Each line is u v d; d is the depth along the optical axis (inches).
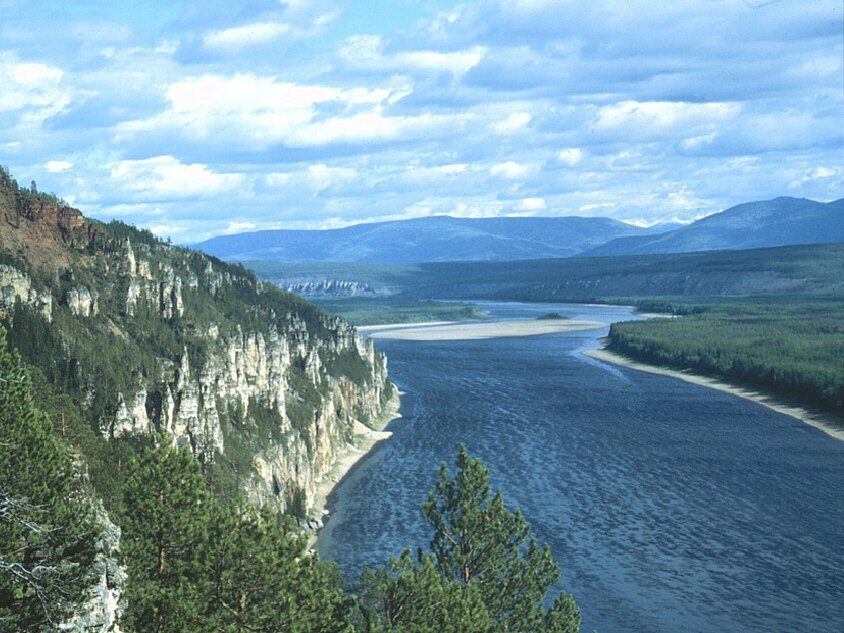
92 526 2336.4
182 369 6279.5
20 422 2269.9
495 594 3248.0
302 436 7805.1
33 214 7578.7
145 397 5900.6
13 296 5915.4
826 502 7057.1
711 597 5196.9
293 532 2475.4
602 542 6117.1
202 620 2256.4
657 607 5049.2
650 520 6609.3
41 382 4030.5
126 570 2502.5
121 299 7298.2
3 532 2121.1
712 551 5940.0
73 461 3164.4
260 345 7628.0
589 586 5339.6
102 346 6250.0
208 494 2588.6
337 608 2461.9
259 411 7268.7
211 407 6254.9
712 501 7086.6
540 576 3353.8
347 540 6190.9
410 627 2625.5
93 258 7677.2
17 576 2095.2
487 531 3329.2
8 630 2058.3
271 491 6476.4
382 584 2687.0
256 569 2306.8
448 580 2970.0
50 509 2241.6
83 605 2311.8
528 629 3250.5
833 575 5526.6
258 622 2282.2
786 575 5531.5
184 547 2450.8
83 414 5329.7
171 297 7839.6
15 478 2198.6
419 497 7288.4
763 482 7662.4
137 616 2410.2
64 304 6673.2
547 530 6353.3
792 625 4832.7
